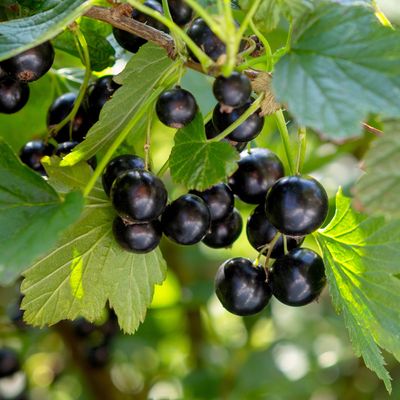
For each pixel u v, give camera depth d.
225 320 0.57
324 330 0.58
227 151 0.31
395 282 0.32
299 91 0.29
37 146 0.34
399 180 0.29
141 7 0.29
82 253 0.33
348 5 0.30
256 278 0.32
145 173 0.31
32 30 0.31
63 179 0.32
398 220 0.32
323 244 0.33
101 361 0.47
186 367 0.53
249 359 0.51
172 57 0.32
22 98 0.34
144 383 0.53
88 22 0.35
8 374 0.46
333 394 0.56
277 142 0.45
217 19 0.29
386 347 0.32
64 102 0.35
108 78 0.34
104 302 0.33
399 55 0.29
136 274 0.33
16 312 0.44
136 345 0.52
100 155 0.34
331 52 0.30
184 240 0.32
